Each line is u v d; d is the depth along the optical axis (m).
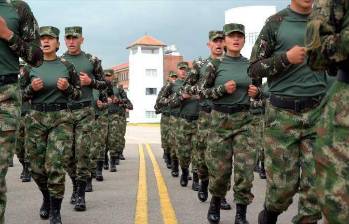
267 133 4.49
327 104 2.94
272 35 4.54
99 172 10.25
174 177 10.86
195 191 8.76
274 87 4.46
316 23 2.91
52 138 6.01
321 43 2.87
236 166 5.88
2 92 4.23
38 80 5.77
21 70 6.34
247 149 5.88
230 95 5.93
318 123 3.02
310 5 4.45
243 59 6.25
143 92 69.62
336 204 2.83
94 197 8.08
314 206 4.27
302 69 4.34
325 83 4.36
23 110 9.45
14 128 4.25
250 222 6.18
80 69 7.89
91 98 7.71
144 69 69.69
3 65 4.24
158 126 54.00
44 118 6.05
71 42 7.92
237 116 5.91
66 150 6.08
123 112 14.40
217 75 6.08
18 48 4.27
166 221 6.22
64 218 6.45
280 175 4.40
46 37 6.27
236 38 6.21
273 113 4.45
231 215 6.70
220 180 6.02
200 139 7.66
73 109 7.35
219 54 7.84
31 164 6.20
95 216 6.57
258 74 4.52
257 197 8.05
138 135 32.97
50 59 6.31
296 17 4.50
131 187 9.24
